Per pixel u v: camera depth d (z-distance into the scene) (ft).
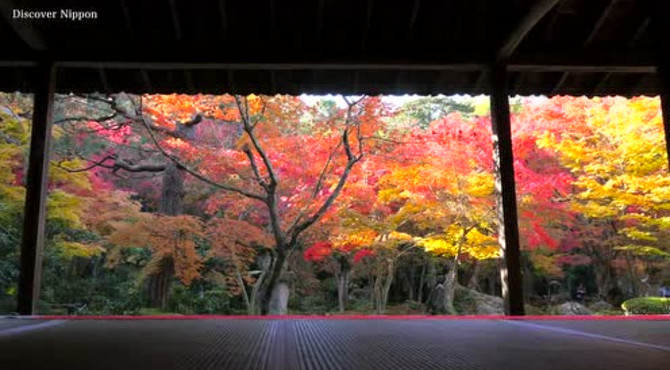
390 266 34.01
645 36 14.21
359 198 27.35
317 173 26.63
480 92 15.55
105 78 15.20
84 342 7.32
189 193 31.91
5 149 24.44
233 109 24.99
